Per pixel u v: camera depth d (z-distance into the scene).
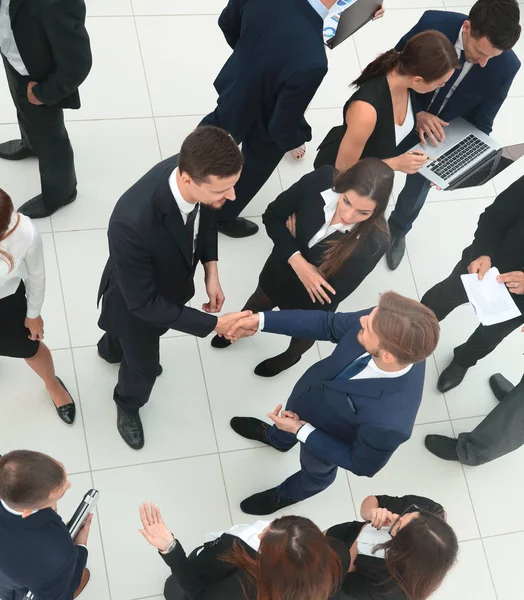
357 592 1.88
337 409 2.14
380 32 4.26
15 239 2.10
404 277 3.67
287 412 2.36
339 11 3.54
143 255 2.05
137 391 2.80
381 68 2.58
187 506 2.97
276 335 3.37
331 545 1.90
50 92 2.61
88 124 3.62
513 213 2.72
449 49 2.48
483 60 2.72
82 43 2.48
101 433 3.02
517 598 3.07
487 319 2.74
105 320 2.47
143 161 3.62
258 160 3.11
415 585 1.76
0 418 2.96
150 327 2.43
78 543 2.21
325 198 2.41
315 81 2.62
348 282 2.51
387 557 1.79
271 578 1.63
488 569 3.10
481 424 3.11
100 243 3.38
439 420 3.38
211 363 3.26
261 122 2.89
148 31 3.90
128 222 1.99
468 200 3.92
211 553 2.06
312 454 2.36
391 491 3.17
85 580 2.68
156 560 2.83
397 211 3.54
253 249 3.54
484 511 3.21
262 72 2.65
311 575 1.61
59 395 2.93
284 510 3.02
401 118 2.77
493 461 3.33
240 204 3.35
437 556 1.74
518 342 3.61
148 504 2.15
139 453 3.02
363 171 2.19
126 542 2.84
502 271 2.84
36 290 2.34
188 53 3.91
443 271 3.73
